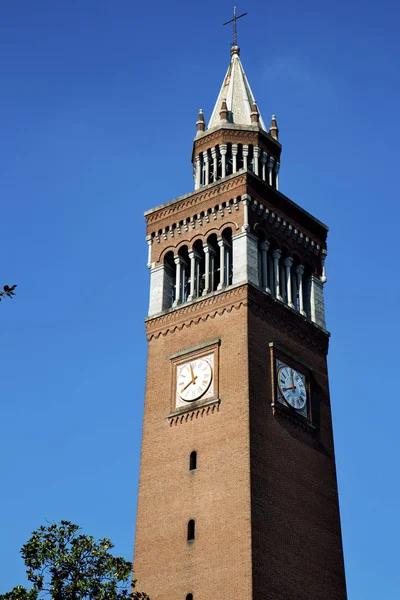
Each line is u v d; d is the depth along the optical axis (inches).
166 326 3454.7
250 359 3166.8
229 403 3117.6
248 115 3934.5
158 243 3663.9
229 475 2992.1
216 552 2896.2
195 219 3585.1
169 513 3083.2
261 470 3002.0
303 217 3708.2
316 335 3523.6
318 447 3280.0
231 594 2797.7
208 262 3476.9
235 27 4269.2
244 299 3272.6
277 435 3127.5
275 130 3939.5
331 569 3090.6
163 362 3393.2
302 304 3572.8
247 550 2824.8
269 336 3299.7
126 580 2466.8
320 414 3363.7
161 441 3235.7
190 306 3415.4
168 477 3149.6
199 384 3233.3
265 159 3796.8
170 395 3302.2
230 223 3474.4
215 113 3981.3
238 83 4045.3
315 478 3201.3
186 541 2989.7
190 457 3127.5
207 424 3144.7
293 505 3061.0
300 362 3371.1
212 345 3260.3
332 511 3203.7
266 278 3422.7
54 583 2404.0
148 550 3065.9
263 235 3496.6
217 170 3750.0
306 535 3056.1
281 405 3193.9
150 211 3730.3
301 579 2957.7
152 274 3624.5
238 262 3373.5
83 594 2409.0
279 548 2928.2
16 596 2361.0
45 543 2455.7
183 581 2928.2
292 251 3607.3
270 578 2847.0
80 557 2461.9
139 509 3166.8
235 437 3041.3
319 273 3695.9
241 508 2908.5
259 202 3518.7
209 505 2994.6
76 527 2516.0
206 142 3816.4
